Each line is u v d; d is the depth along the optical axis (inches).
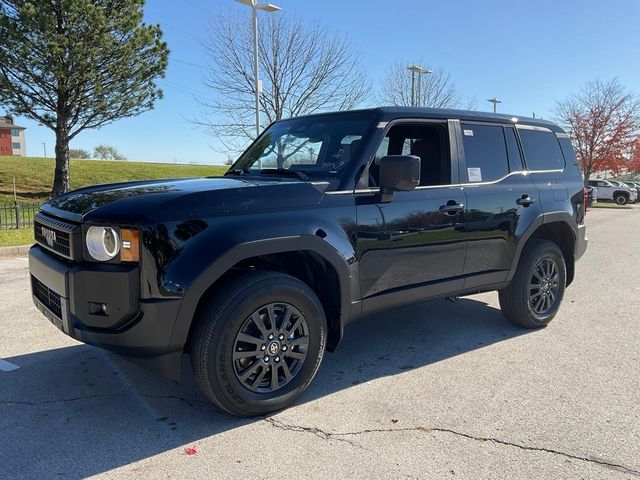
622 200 1366.9
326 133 156.9
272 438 116.8
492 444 114.3
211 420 125.0
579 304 238.8
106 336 112.7
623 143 1365.7
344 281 134.8
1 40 591.5
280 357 127.2
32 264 136.0
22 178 877.2
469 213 164.1
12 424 122.5
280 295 124.1
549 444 114.3
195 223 114.0
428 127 163.9
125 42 658.2
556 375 152.9
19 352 169.2
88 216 114.4
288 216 125.1
